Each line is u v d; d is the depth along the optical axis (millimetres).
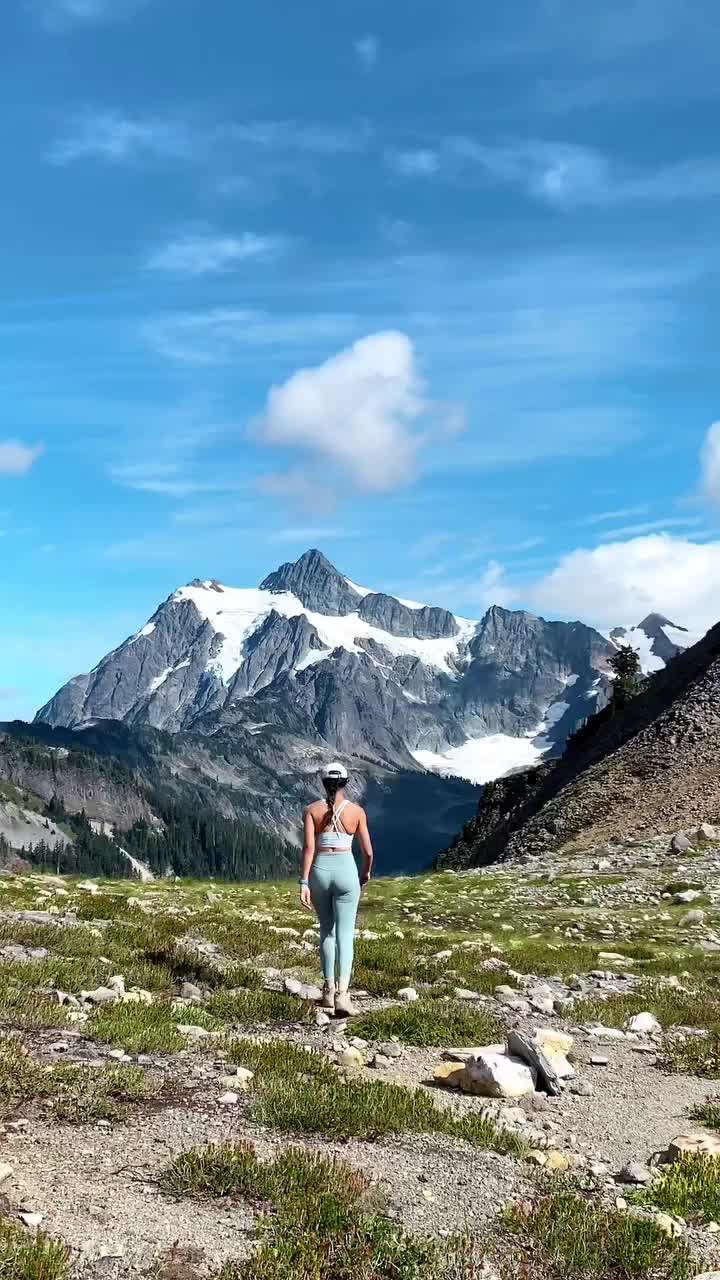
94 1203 6922
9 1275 5777
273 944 20859
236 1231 6785
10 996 12211
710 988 20547
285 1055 11453
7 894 24734
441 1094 11164
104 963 15914
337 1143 8836
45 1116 8547
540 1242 7105
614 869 45281
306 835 14992
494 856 85688
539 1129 10242
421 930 29500
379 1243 6750
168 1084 9867
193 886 39562
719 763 61125
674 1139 9477
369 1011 15008
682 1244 7281
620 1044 15031
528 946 25859
